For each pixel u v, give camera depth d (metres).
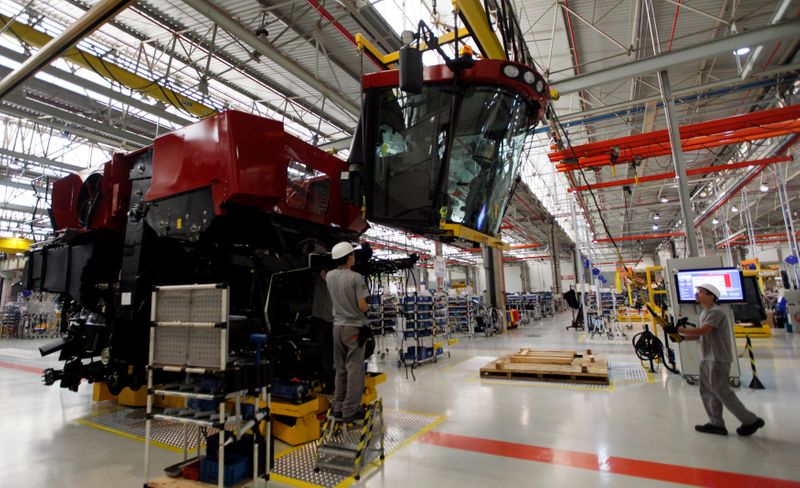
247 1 6.37
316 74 7.00
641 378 7.06
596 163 10.15
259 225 4.48
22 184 12.39
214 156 3.96
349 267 4.03
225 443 2.54
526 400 5.70
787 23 6.13
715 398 4.21
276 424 4.20
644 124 10.45
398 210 4.27
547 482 3.15
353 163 4.38
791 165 14.15
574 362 7.66
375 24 6.73
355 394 3.73
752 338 12.63
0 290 19.97
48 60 5.43
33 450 3.95
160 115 8.41
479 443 4.00
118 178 5.02
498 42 5.34
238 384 2.64
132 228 4.58
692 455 3.63
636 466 3.42
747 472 3.27
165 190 4.31
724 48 6.43
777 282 22.75
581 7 7.18
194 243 4.66
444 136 4.16
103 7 4.46
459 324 17.64
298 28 7.12
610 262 36.91
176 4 6.43
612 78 7.11
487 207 4.57
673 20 7.60
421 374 7.86
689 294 6.39
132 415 5.10
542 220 20.94
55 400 5.91
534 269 39.56
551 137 10.23
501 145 4.46
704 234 21.44
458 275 39.03
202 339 2.71
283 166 4.18
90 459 3.71
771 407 5.06
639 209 20.72
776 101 9.87
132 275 4.43
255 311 4.59
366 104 4.36
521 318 20.83
